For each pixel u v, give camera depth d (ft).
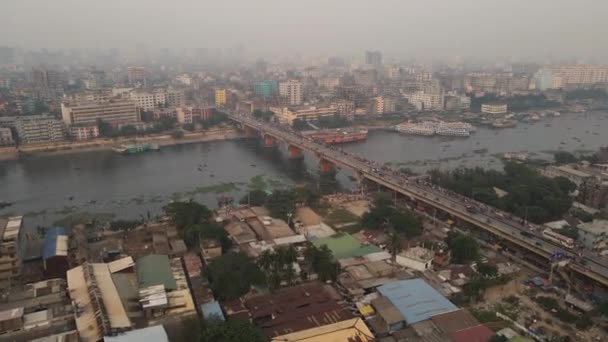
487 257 549.13
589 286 483.10
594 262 503.61
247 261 481.87
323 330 370.94
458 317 396.78
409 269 503.20
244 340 334.85
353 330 372.17
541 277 503.61
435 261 517.55
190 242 560.61
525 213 645.92
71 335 360.89
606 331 400.06
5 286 472.44
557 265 494.18
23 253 533.55
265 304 419.33
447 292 452.35
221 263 468.75
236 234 590.55
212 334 339.57
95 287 420.36
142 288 429.38
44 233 645.10
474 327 384.47
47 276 494.18
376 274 482.28
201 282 461.78
